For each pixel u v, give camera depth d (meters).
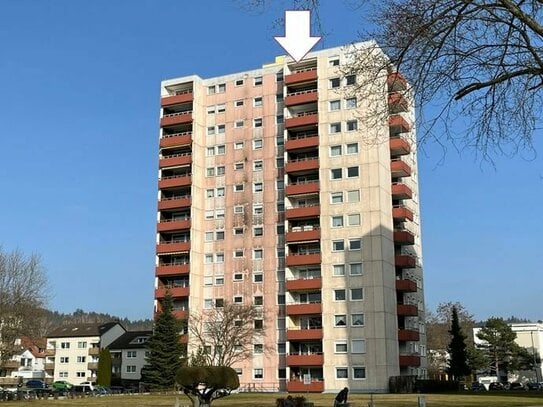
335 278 73.62
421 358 81.12
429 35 12.99
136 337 121.62
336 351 71.69
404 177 81.56
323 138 77.38
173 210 85.75
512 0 12.54
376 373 69.56
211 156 86.31
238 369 77.69
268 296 79.19
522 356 114.75
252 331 76.38
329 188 76.12
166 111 90.00
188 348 78.19
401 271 78.06
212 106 87.69
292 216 77.12
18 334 70.31
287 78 80.94
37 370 133.50
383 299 71.12
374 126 14.34
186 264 82.00
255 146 84.06
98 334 130.62
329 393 68.44
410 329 74.56
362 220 73.88
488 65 13.26
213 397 30.23
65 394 72.62
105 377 103.62
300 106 81.19
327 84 78.69
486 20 12.83
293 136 81.75
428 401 44.12
